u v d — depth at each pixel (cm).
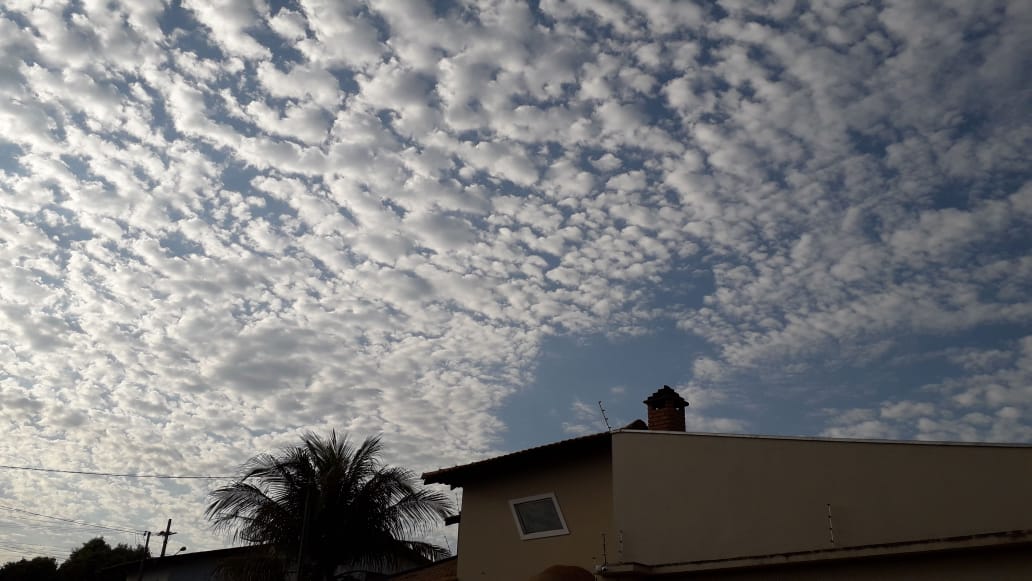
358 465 2733
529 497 1936
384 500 2675
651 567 1335
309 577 2577
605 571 1342
